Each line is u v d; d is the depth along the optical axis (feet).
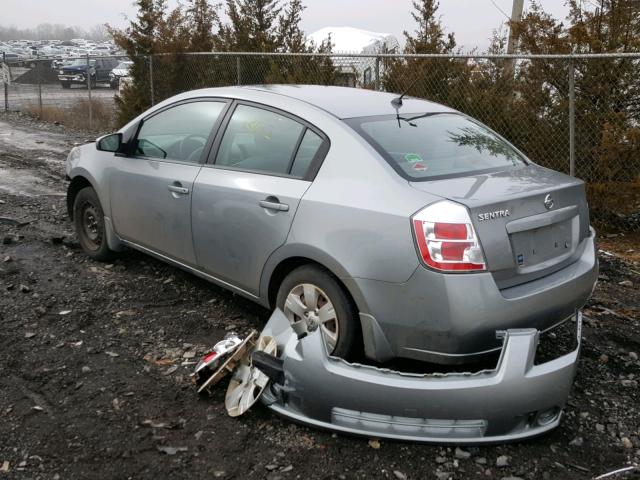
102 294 16.35
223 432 10.62
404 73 29.09
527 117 25.62
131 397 11.63
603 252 21.76
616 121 23.30
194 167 14.82
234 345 11.98
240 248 13.47
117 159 17.16
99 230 18.25
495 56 24.70
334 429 10.28
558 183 11.99
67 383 12.05
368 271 10.80
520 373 9.71
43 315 15.02
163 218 15.52
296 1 41.34
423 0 32.60
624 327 15.37
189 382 12.21
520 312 10.50
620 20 24.21
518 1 34.96
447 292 10.03
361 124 12.55
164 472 9.62
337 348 11.57
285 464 9.86
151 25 44.65
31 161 36.22
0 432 10.50
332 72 32.60
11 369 12.53
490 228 10.32
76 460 9.86
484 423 9.80
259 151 13.58
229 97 14.76
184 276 17.69
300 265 12.64
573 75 23.13
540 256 11.30
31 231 21.70
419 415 9.83
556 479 9.66
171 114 16.11
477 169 12.37
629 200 23.57
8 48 243.81
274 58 35.88
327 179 11.98
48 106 60.49
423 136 12.96
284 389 10.63
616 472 9.87
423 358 10.59
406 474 9.68
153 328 14.51
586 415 11.41
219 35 42.34
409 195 10.77
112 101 57.26
